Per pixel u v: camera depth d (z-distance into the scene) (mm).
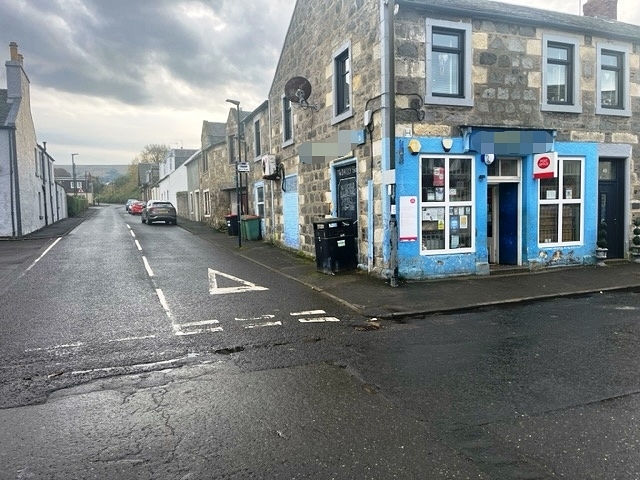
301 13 14289
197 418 3994
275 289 9734
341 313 7746
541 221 11539
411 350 5801
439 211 10516
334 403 4266
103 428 3830
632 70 12328
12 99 22484
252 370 5133
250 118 20766
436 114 10305
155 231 25188
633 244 12625
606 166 12547
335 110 12297
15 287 9867
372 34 10289
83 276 11266
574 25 11305
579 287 9469
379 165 10211
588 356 5441
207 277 11188
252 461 3311
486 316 7539
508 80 10906
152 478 3117
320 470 3186
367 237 10984
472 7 10727
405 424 3842
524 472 3125
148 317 7418
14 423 3926
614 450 3389
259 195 20141
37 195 26062
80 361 5430
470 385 4641
